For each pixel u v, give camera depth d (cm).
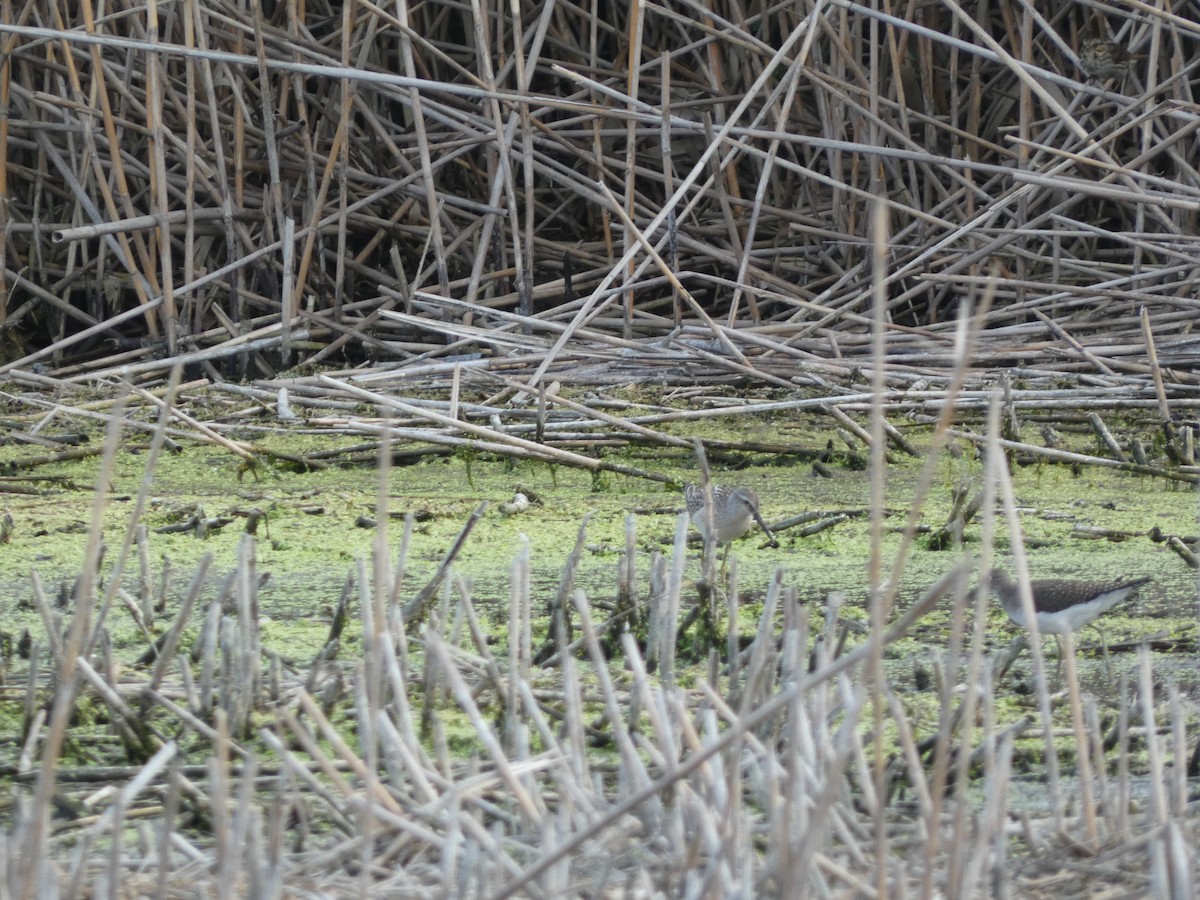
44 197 2675
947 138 2764
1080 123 2653
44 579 1474
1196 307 2339
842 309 2427
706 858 715
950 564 1542
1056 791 814
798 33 2294
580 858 728
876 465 674
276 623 1314
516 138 2609
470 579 1405
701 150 2809
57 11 2366
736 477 1947
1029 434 2084
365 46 2502
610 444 2012
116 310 2589
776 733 888
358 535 1659
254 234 2686
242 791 691
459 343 2384
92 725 1041
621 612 1258
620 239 2809
